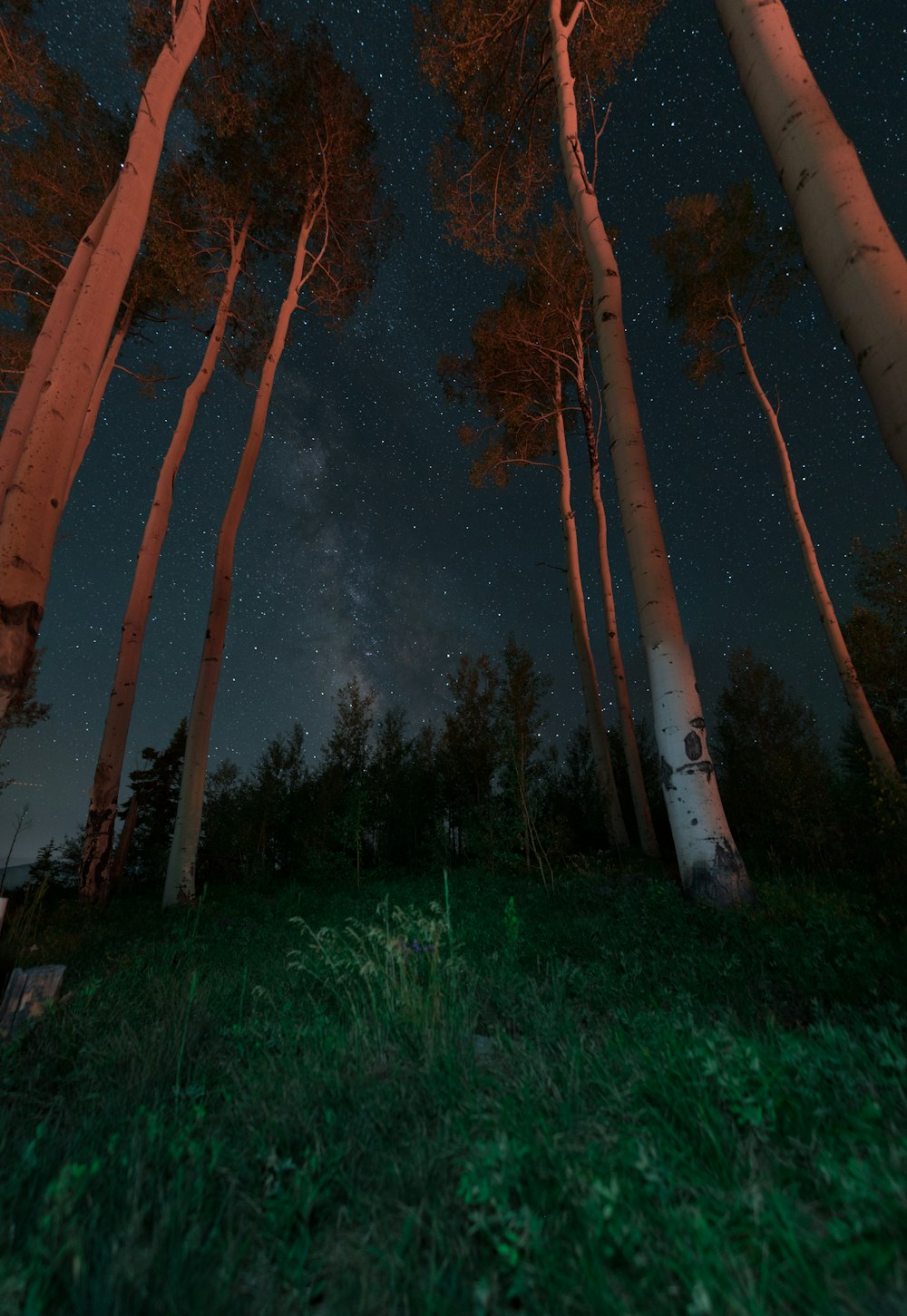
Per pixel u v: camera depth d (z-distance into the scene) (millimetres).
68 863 14430
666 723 6734
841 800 10273
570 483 18781
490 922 6207
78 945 5723
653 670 6980
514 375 19984
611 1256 1275
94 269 5617
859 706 13031
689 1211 1353
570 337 19281
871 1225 1256
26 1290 1205
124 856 14695
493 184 14992
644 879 9797
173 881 10008
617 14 12320
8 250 13922
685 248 18750
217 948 5711
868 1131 1580
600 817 17859
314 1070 2340
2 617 4391
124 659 12680
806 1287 1144
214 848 17641
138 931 7070
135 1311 1172
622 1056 2227
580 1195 1444
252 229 17750
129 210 5977
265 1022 2994
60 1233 1383
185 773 10602
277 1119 1984
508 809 13266
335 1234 1508
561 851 12250
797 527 15320
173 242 14445
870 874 7402
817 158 3586
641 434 7891
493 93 14234
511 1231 1336
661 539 7449
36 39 10742
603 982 3439
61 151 13859
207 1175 1710
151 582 13383
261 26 14070
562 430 19156
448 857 17188
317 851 16453
